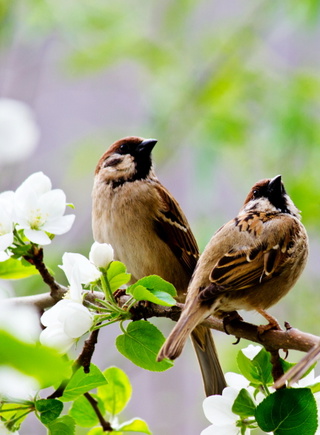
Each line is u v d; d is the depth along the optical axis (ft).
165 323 38.14
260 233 23.22
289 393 16.46
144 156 30.94
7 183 37.73
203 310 20.21
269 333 19.04
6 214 17.98
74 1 44.50
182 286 31.01
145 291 16.96
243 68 44.91
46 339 16.80
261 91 43.70
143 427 19.03
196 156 40.83
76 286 17.49
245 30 46.34
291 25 45.09
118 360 38.09
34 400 16.66
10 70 43.80
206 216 38.58
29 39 43.83
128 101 50.44
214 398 17.71
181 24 46.47
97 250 17.88
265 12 46.50
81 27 43.93
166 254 30.40
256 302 22.75
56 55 46.50
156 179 31.40
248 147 42.63
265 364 17.92
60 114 50.21
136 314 18.80
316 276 40.88
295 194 40.93
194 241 31.32
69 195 44.39
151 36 46.19
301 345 18.43
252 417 17.57
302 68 45.19
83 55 44.27
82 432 25.95
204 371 25.68
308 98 43.27
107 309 17.74
